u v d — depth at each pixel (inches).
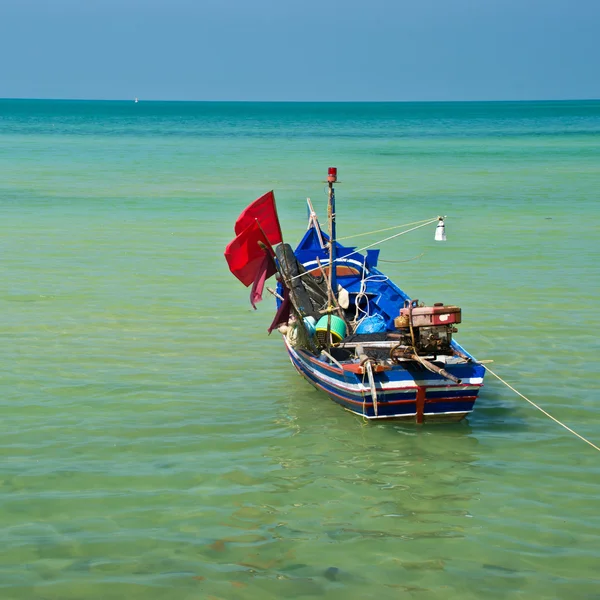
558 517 415.2
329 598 347.3
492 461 481.1
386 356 567.2
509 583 357.7
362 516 416.8
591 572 366.0
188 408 556.7
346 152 3073.3
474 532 400.8
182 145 3499.0
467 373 517.7
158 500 429.1
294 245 1130.7
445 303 819.4
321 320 610.5
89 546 383.6
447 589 353.7
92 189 1797.5
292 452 491.2
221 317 782.5
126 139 3941.9
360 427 530.0
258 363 653.3
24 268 974.4
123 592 349.1
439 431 525.7
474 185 1916.8
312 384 600.4
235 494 438.0
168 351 676.1
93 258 1042.1
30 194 1692.9
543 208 1514.5
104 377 610.5
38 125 5551.2
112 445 495.8
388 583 358.0
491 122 6560.0
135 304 820.6
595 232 1242.0
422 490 445.1
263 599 346.0
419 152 3070.9
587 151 3061.0
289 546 387.2
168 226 1307.8
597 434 518.6
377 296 694.5
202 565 370.6
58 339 701.3
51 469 461.4
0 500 423.8
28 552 377.1
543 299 834.2
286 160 2672.2
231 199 1643.7
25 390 580.7
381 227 1296.8
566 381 606.2
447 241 1174.3
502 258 1048.8
